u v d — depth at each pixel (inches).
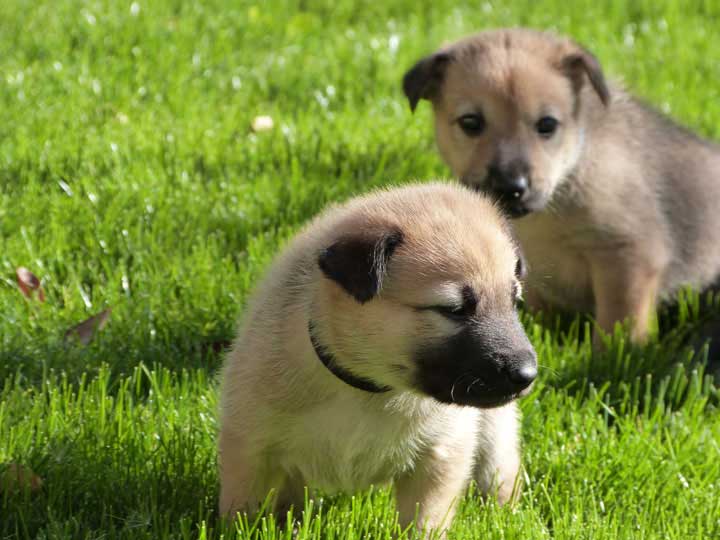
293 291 221.9
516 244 215.6
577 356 311.3
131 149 405.7
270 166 402.6
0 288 313.3
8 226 344.2
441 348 202.8
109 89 461.1
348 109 466.9
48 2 554.3
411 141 435.8
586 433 271.0
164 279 321.4
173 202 367.2
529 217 345.4
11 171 380.5
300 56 523.2
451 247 204.2
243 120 446.3
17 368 276.7
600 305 346.9
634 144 355.6
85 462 236.8
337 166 413.1
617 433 285.1
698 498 250.2
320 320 212.8
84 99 450.9
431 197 218.7
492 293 203.6
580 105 348.2
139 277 323.6
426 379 205.9
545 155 334.6
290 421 218.8
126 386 267.1
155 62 493.4
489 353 199.3
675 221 358.6
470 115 342.3
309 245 226.7
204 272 324.5
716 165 376.8
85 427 248.4
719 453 265.6
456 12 605.0
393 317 205.5
